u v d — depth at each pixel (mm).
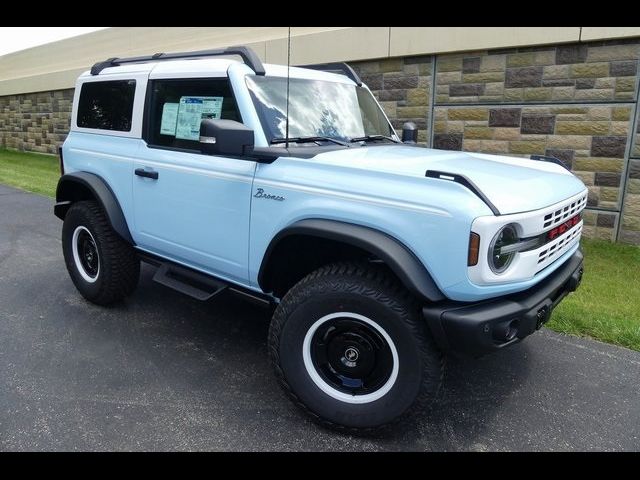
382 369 2801
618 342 4098
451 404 3232
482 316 2512
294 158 3027
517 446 2846
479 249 2439
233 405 3152
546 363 3770
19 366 3531
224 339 4039
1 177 12172
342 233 2711
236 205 3258
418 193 2574
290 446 2795
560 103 7035
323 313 2828
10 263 5809
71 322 4270
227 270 3471
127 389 3289
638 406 3248
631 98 6555
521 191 2770
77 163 4566
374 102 4488
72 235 4598
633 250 6668
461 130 7910
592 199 7027
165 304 4695
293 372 2949
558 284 2998
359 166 2818
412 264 2564
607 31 6461
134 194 4008
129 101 4082
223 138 2879
